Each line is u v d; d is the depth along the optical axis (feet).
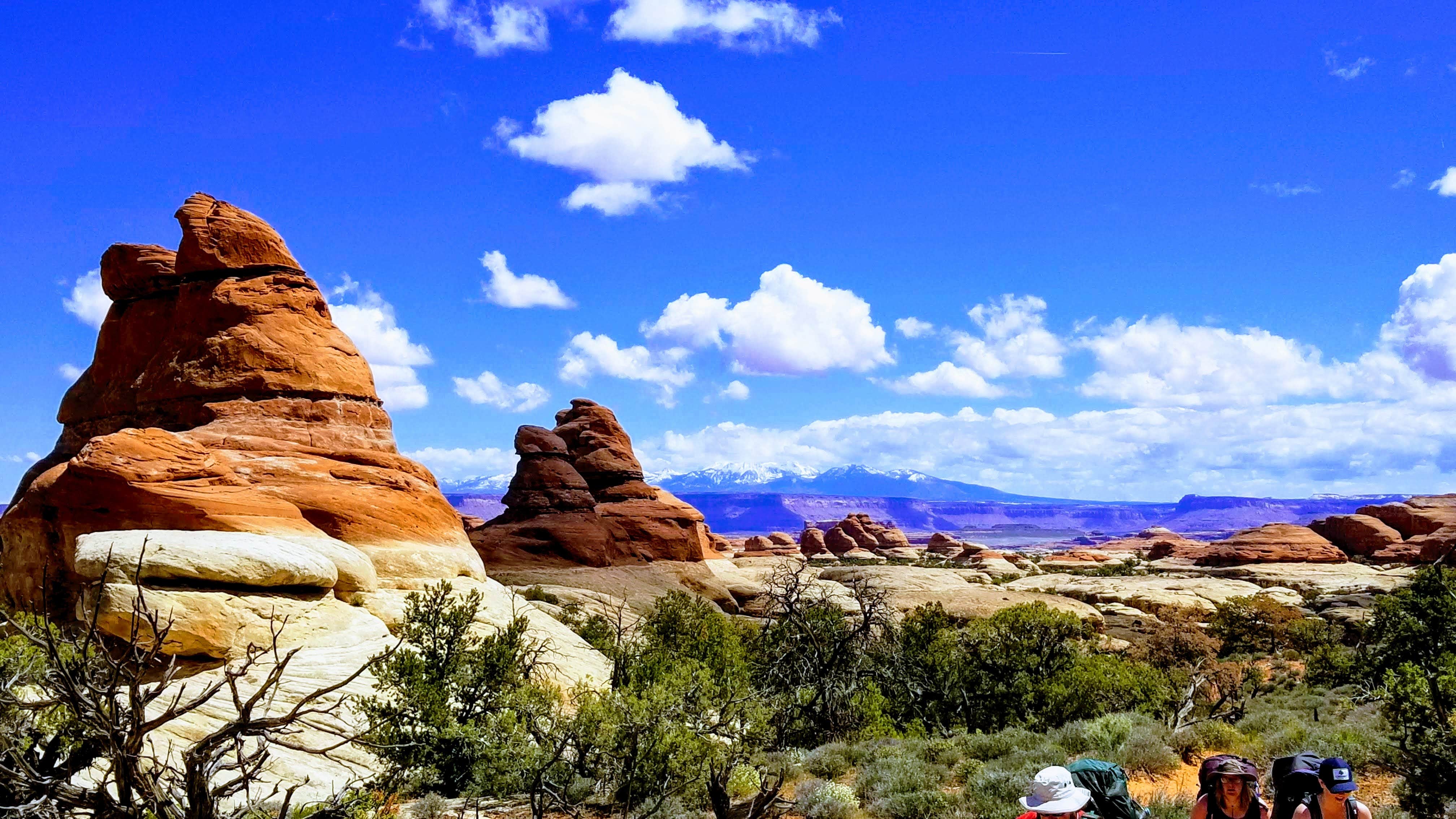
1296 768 22.02
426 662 54.24
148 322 96.32
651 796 46.32
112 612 54.49
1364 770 47.85
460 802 46.70
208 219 93.91
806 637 80.23
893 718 76.74
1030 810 22.86
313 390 89.71
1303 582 279.90
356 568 71.20
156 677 53.16
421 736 47.88
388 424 96.89
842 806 45.01
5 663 25.82
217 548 60.23
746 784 51.26
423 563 81.10
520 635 59.16
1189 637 120.26
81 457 69.82
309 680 56.85
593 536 207.21
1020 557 454.81
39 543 71.46
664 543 226.58
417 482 88.94
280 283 93.76
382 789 42.68
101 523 68.28
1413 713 45.19
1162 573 338.13
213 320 90.63
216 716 50.49
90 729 20.83
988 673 78.02
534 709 49.39
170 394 88.28
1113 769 24.81
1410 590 80.28
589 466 244.83
